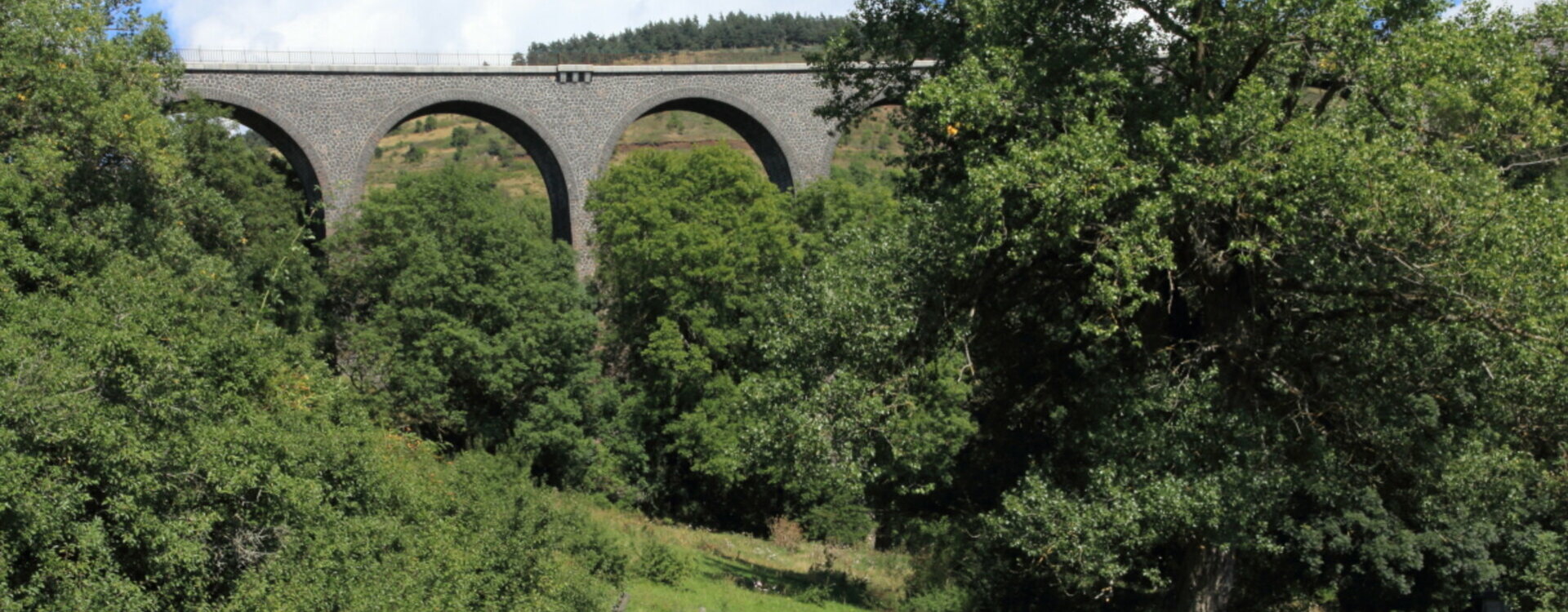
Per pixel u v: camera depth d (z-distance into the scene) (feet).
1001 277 54.19
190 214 70.95
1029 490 49.90
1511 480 51.88
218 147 100.89
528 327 111.45
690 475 131.54
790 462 52.90
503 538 56.13
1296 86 48.98
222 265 62.80
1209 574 51.65
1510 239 42.50
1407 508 59.41
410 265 107.55
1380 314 48.83
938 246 50.93
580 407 117.39
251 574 39.42
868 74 60.34
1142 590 57.00
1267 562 65.26
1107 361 55.16
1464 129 46.01
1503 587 62.95
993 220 46.14
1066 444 60.54
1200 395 48.60
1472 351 47.67
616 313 124.06
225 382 45.39
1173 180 43.34
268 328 62.44
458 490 59.26
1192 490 46.83
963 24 54.85
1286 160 42.34
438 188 111.75
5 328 35.83
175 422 38.83
